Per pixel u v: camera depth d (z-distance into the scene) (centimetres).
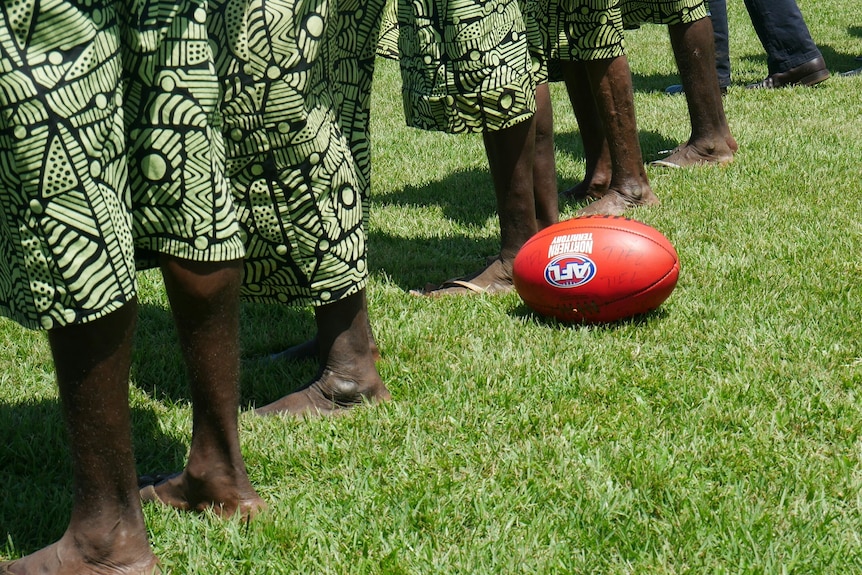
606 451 449
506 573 362
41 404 523
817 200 868
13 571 350
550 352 568
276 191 439
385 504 413
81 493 335
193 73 319
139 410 511
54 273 295
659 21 1014
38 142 283
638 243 601
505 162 662
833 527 384
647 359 552
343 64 504
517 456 448
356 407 500
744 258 718
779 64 1450
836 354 545
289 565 371
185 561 373
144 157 321
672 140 1179
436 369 549
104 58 293
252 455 453
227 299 351
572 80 924
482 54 615
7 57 275
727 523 386
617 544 380
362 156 523
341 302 488
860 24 2156
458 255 793
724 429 473
